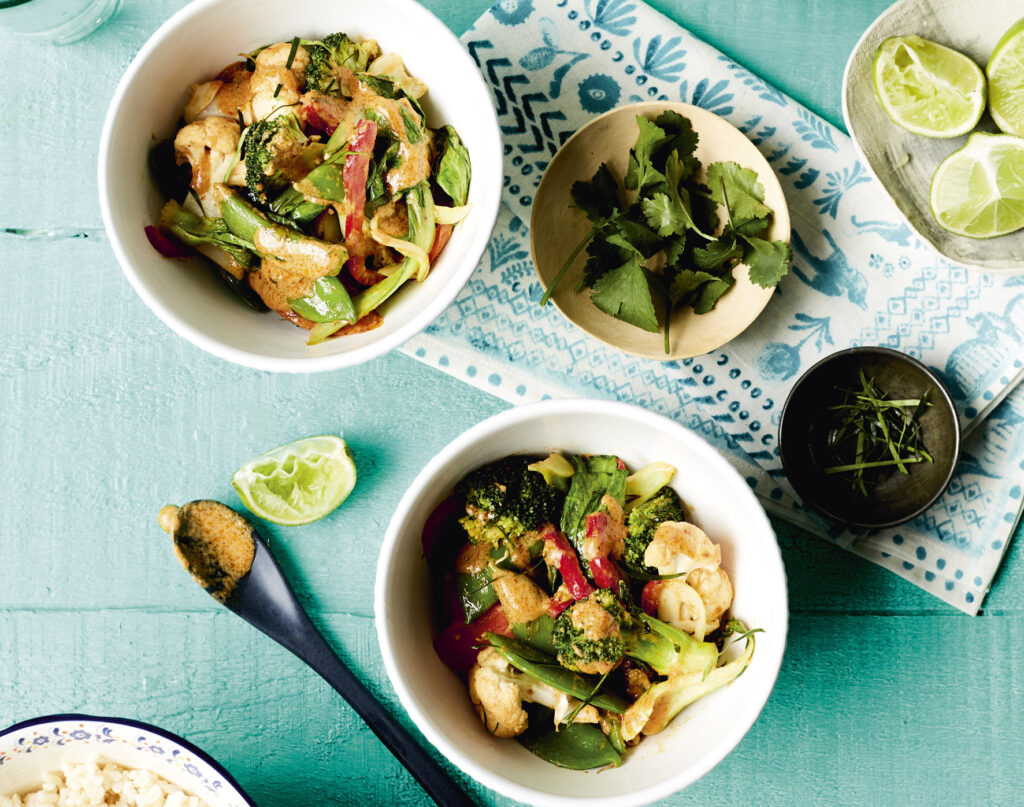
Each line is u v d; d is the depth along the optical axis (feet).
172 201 2.56
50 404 2.85
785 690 2.78
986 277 2.76
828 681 2.78
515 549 2.55
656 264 2.74
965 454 2.77
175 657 2.83
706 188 2.71
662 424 2.46
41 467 2.85
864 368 2.71
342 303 2.52
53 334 2.84
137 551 2.84
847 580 2.78
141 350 2.84
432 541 2.59
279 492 2.79
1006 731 2.77
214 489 2.83
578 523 2.55
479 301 2.79
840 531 2.75
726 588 2.51
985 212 2.72
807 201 2.78
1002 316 2.75
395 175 2.53
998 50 2.72
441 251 2.59
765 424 2.77
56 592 2.84
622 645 2.47
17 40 2.84
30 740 2.62
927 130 2.74
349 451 2.78
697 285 2.68
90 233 2.84
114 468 2.84
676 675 2.48
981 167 2.71
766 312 2.77
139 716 2.82
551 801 2.41
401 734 2.73
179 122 2.60
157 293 2.49
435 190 2.60
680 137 2.65
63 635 2.84
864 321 2.77
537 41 2.79
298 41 2.57
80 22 2.81
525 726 2.52
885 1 2.80
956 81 2.72
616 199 2.73
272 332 2.58
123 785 2.71
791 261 2.77
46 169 2.84
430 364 2.80
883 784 2.78
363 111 2.53
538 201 2.70
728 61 2.78
